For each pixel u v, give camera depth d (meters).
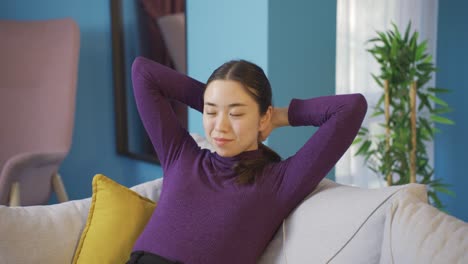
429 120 2.90
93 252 1.34
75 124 3.08
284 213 1.24
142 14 2.81
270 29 2.05
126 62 3.02
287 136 2.19
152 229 1.22
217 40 2.31
